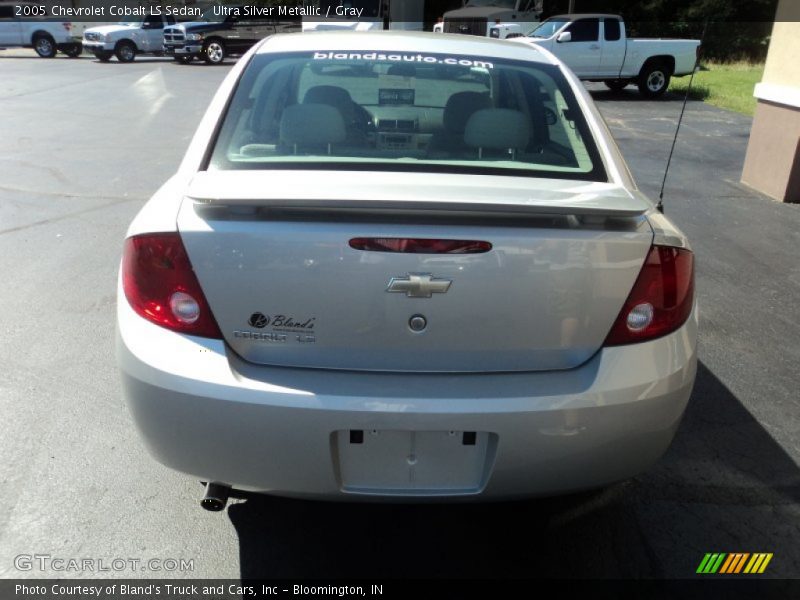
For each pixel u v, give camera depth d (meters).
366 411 2.01
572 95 2.88
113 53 22.81
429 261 2.01
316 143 2.57
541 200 2.03
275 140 2.57
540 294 2.06
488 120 2.69
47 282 4.82
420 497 2.12
